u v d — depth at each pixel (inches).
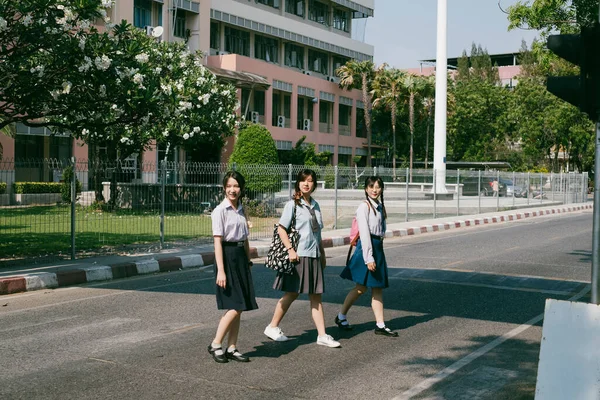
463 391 211.9
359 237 287.1
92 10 445.1
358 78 2175.2
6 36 444.1
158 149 1378.0
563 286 420.2
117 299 364.8
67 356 246.8
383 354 255.3
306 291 262.5
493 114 2477.9
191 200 631.2
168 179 606.5
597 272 182.9
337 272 473.1
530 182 1477.6
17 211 500.4
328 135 2117.4
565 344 173.3
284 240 261.3
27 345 262.8
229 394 204.5
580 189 1771.7
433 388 214.2
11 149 1128.8
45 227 505.7
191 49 1588.3
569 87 175.6
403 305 353.4
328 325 305.1
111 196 607.5
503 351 261.9
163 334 282.2
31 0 426.3
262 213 834.8
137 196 605.0
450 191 1408.7
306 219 263.6
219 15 1717.5
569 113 1834.4
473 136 2461.9
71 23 450.0
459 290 400.5
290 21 2000.5
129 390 207.3
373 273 282.5
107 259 488.4
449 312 336.2
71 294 382.0
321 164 1930.4
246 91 1717.5
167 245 581.6
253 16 1846.7
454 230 893.2
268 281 430.0
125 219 604.7
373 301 287.9
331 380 220.8
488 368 238.1
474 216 1088.8
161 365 235.8
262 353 254.2
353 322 311.6
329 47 2202.3
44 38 440.1
